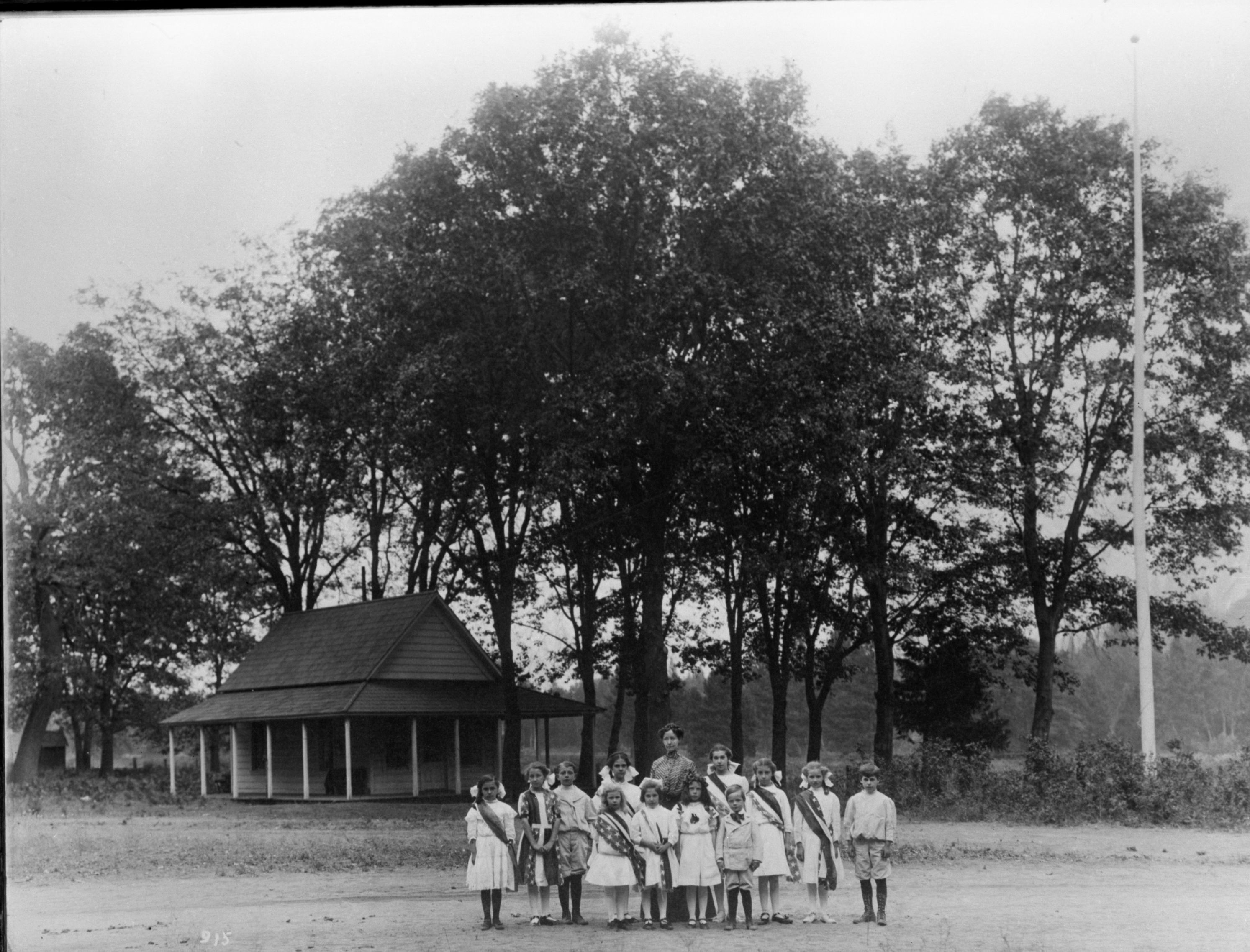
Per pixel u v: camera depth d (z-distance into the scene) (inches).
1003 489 1866.4
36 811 1660.9
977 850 973.8
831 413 1624.0
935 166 1898.4
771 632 1925.4
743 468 1648.6
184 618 2310.5
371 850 1070.4
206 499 2274.9
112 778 2321.6
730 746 2518.5
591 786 1967.3
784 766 1881.2
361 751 1806.1
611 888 632.4
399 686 1813.5
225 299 2214.6
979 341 1892.2
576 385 1617.9
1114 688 2395.4
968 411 1900.8
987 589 1931.6
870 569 1845.5
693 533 1881.2
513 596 2085.4
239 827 1358.3
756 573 1756.9
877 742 1866.4
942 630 1935.3
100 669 2305.6
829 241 1679.4
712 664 2052.2
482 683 1889.8
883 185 1884.8
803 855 650.2
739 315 1595.7
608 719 2817.4
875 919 637.3
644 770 1724.9
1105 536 1905.8
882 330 1705.2
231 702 1969.7
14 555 2178.9
